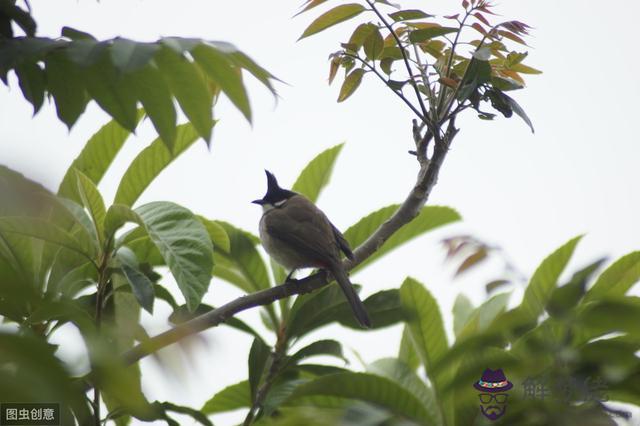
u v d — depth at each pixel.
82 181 6.21
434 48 6.98
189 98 3.89
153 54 3.47
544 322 4.24
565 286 3.89
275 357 7.02
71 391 2.12
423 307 6.18
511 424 4.29
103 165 6.96
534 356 4.19
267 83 3.80
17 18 4.66
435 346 6.08
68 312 2.76
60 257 6.20
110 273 5.98
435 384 5.65
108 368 2.47
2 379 2.05
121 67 3.39
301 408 5.93
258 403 6.35
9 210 2.44
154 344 4.81
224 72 3.74
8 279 2.51
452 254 5.09
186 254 5.52
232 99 3.77
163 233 5.62
